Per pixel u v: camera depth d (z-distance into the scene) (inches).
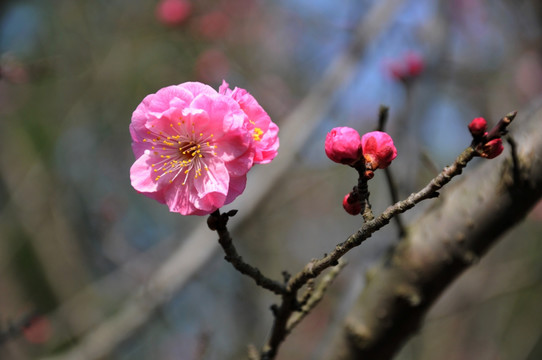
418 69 186.7
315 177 272.4
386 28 221.5
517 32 257.3
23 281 269.7
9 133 276.1
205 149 78.1
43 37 289.6
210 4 318.3
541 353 251.9
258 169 202.8
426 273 99.9
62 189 261.3
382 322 102.4
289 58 315.0
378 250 144.8
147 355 255.6
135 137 81.1
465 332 244.5
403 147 141.8
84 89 287.7
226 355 227.9
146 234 277.3
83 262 251.1
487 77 265.0
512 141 89.5
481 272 211.9
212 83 284.5
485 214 96.9
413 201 62.8
